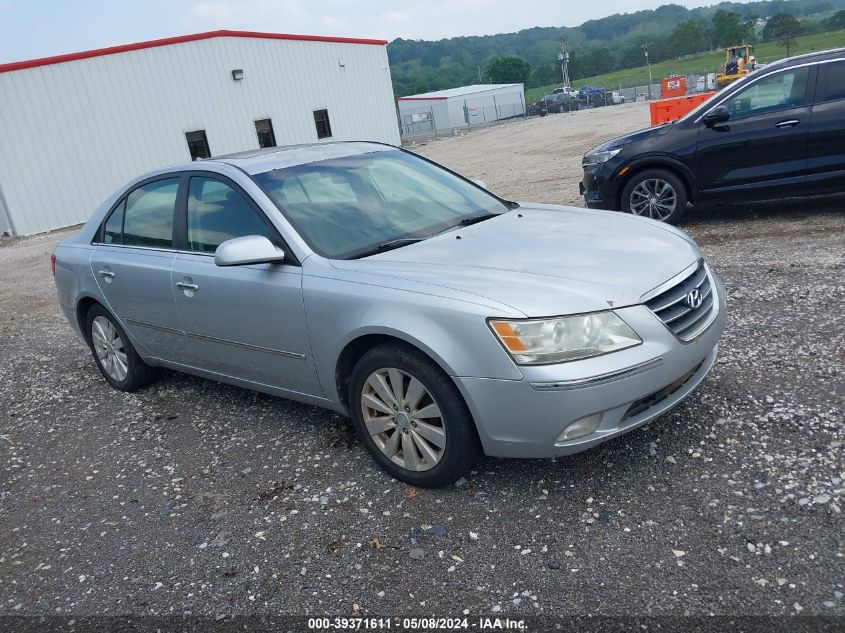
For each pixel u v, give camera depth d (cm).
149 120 2506
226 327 420
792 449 335
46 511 389
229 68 2725
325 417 449
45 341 762
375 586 288
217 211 429
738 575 263
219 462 412
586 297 308
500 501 331
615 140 855
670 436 363
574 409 298
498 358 304
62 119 2295
